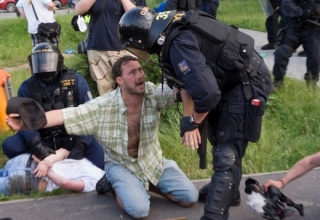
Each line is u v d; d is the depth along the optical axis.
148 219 3.45
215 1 7.08
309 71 6.24
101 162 4.21
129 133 3.44
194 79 2.67
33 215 3.55
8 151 4.12
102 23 5.09
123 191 3.39
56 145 4.09
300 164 3.13
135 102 3.37
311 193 3.80
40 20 8.19
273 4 9.67
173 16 2.87
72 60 6.43
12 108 3.02
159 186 3.60
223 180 2.94
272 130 5.11
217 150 3.04
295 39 6.12
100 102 3.41
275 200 3.04
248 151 4.55
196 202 3.70
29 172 3.91
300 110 5.52
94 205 3.69
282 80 6.20
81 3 5.05
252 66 2.97
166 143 4.79
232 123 3.01
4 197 3.83
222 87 2.99
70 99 4.05
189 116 2.91
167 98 3.36
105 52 5.16
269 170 4.39
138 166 3.51
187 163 4.48
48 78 3.98
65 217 3.51
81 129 3.39
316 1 5.93
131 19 2.88
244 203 3.64
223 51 2.86
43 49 3.97
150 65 5.52
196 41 2.77
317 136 5.09
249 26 14.34
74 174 3.93
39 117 3.11
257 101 2.96
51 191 3.90
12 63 10.30
